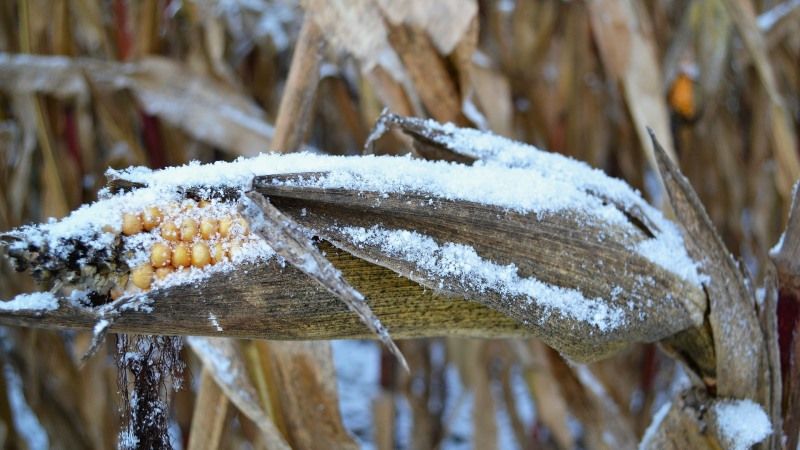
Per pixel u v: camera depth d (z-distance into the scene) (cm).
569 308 46
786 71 110
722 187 117
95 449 102
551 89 112
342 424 62
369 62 64
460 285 44
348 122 104
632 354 120
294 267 44
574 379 85
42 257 40
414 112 67
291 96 64
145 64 90
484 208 45
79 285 42
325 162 44
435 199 44
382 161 45
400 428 135
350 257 45
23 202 98
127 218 42
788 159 80
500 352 108
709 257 50
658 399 122
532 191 46
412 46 64
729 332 51
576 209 47
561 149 110
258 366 62
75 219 41
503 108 86
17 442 104
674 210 50
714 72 95
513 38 112
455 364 114
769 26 98
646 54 72
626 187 51
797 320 51
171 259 43
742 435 51
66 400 104
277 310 44
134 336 45
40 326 42
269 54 123
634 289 48
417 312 46
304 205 43
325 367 62
